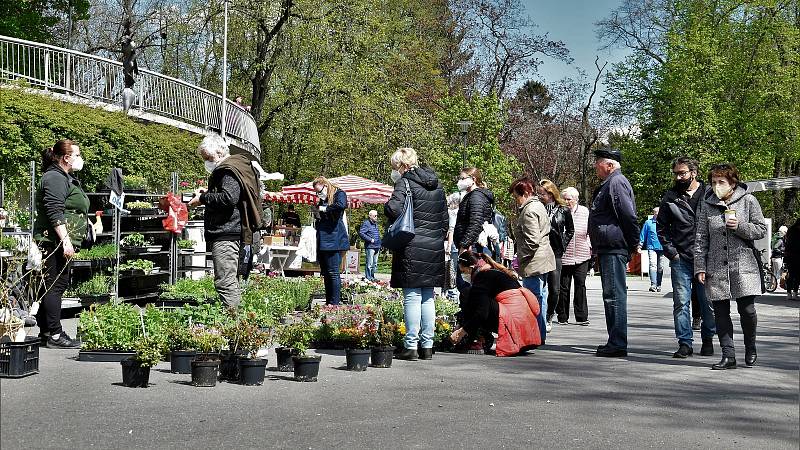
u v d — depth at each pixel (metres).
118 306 9.52
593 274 35.31
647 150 47.31
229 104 29.20
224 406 6.57
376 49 40.09
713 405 7.04
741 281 9.16
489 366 9.08
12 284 9.59
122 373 7.58
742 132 45.72
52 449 5.05
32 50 22.00
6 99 19.31
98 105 22.66
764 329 14.38
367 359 8.70
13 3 36.75
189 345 8.27
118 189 14.72
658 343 11.84
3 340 7.84
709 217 9.36
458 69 52.59
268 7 36.84
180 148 24.81
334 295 13.97
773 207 47.53
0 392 6.84
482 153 40.50
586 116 57.31
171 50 43.97
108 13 44.72
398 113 40.06
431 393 7.35
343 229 13.96
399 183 9.46
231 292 9.11
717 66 44.97
